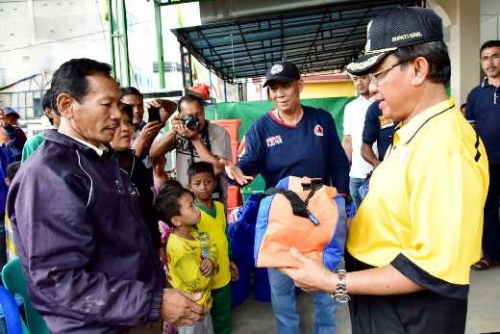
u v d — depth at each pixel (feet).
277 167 8.27
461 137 3.43
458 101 19.08
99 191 4.33
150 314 4.16
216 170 9.28
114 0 19.36
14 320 4.58
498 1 21.61
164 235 8.78
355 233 4.04
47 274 3.89
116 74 19.06
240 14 18.43
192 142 9.42
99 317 4.01
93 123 4.50
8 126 15.35
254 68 32.07
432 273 3.20
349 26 23.15
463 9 18.72
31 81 52.80
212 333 8.32
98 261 4.35
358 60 3.85
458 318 3.59
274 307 8.14
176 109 9.85
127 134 6.88
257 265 3.84
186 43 21.47
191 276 7.73
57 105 4.52
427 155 3.36
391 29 3.61
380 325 3.85
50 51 53.31
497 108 10.88
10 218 4.32
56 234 3.93
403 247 3.57
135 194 4.99
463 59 18.97
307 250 3.86
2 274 5.40
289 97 8.00
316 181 4.26
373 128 10.56
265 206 3.98
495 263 11.56
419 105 3.69
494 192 11.28
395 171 3.60
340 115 19.10
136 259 4.61
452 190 3.20
